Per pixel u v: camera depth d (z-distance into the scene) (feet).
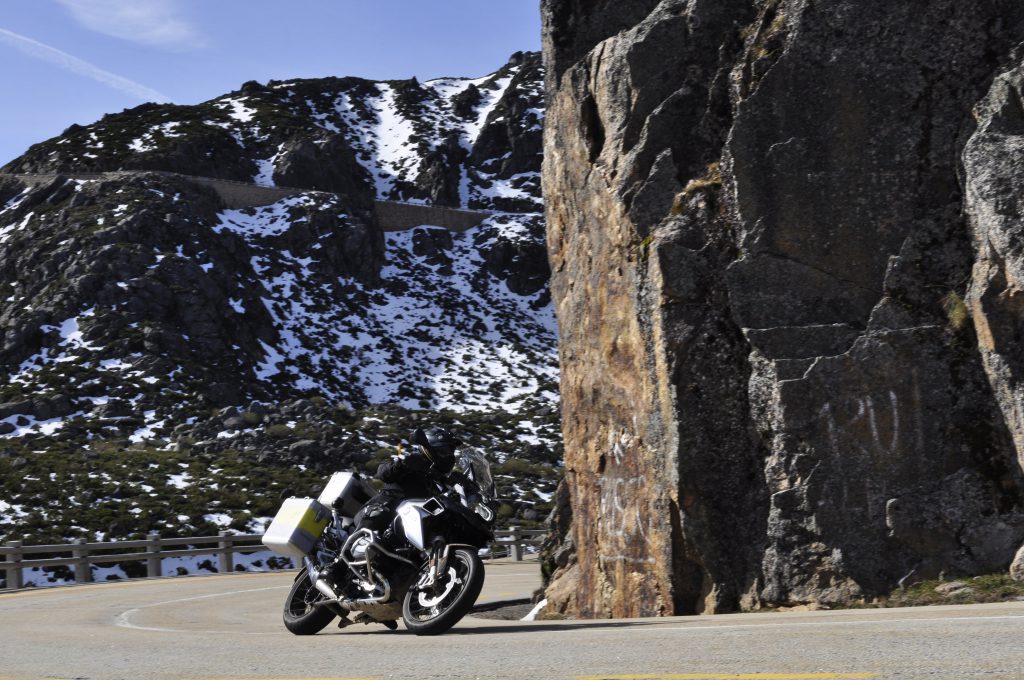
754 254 36.96
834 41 37.78
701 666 15.85
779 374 34.78
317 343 266.57
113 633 31.40
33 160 342.23
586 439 46.57
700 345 36.94
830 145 37.09
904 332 33.99
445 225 359.87
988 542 31.17
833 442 33.68
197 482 156.66
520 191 407.44
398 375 262.26
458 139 454.81
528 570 98.84
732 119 41.09
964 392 33.09
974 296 32.58
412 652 20.11
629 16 53.01
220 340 241.35
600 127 47.26
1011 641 16.22
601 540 43.27
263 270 290.56
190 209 290.97
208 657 21.07
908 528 31.91
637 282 39.99
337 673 17.48
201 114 410.93
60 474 153.89
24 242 269.64
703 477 35.70
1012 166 32.01
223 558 101.19
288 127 396.98
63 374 212.43
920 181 36.14
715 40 43.27
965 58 36.55
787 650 16.93
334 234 313.53
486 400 252.21
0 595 67.56
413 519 25.71
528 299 331.77
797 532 33.40
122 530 127.85
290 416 208.95
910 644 16.67
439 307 310.24
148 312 239.91
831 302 35.99
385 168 424.87
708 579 35.76
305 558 29.55
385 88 536.42
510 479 180.96
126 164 333.01
